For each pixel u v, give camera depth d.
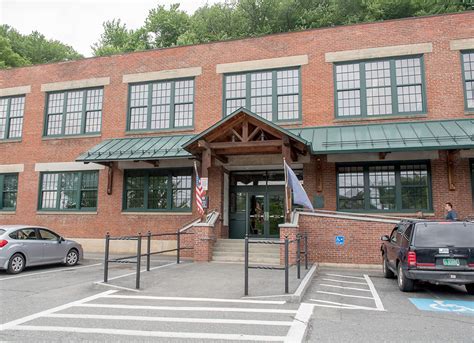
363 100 16.89
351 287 10.47
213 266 13.81
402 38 16.75
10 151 21.81
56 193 20.72
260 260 14.89
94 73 21.03
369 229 14.28
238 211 18.70
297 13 39.31
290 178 13.94
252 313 7.44
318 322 6.81
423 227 9.55
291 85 17.98
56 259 14.23
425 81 16.27
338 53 17.41
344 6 37.34
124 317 7.18
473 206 14.81
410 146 13.92
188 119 19.28
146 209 19.00
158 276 11.62
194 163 17.36
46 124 21.61
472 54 16.14
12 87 22.45
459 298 9.09
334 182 16.34
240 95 18.61
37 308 7.96
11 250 12.68
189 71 19.39
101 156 17.67
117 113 20.23
